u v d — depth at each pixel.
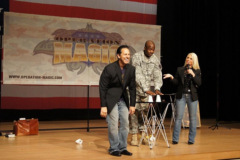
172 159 4.20
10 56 6.04
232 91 8.73
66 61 6.41
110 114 4.17
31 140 5.41
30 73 6.16
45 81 6.27
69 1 7.79
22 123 5.95
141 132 5.17
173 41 9.16
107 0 8.06
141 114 5.04
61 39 6.38
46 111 8.20
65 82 6.41
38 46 6.21
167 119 8.87
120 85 4.20
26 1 7.48
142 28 6.90
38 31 6.22
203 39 9.08
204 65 9.09
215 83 9.23
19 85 7.81
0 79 6.29
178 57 9.09
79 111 8.57
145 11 8.34
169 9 9.12
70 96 8.23
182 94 5.04
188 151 4.51
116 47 6.75
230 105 8.73
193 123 5.07
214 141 5.40
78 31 6.50
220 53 8.80
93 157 4.08
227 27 8.72
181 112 5.06
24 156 4.13
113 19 8.10
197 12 9.03
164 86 9.09
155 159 4.08
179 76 5.09
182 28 9.05
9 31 6.03
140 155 4.22
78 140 5.09
